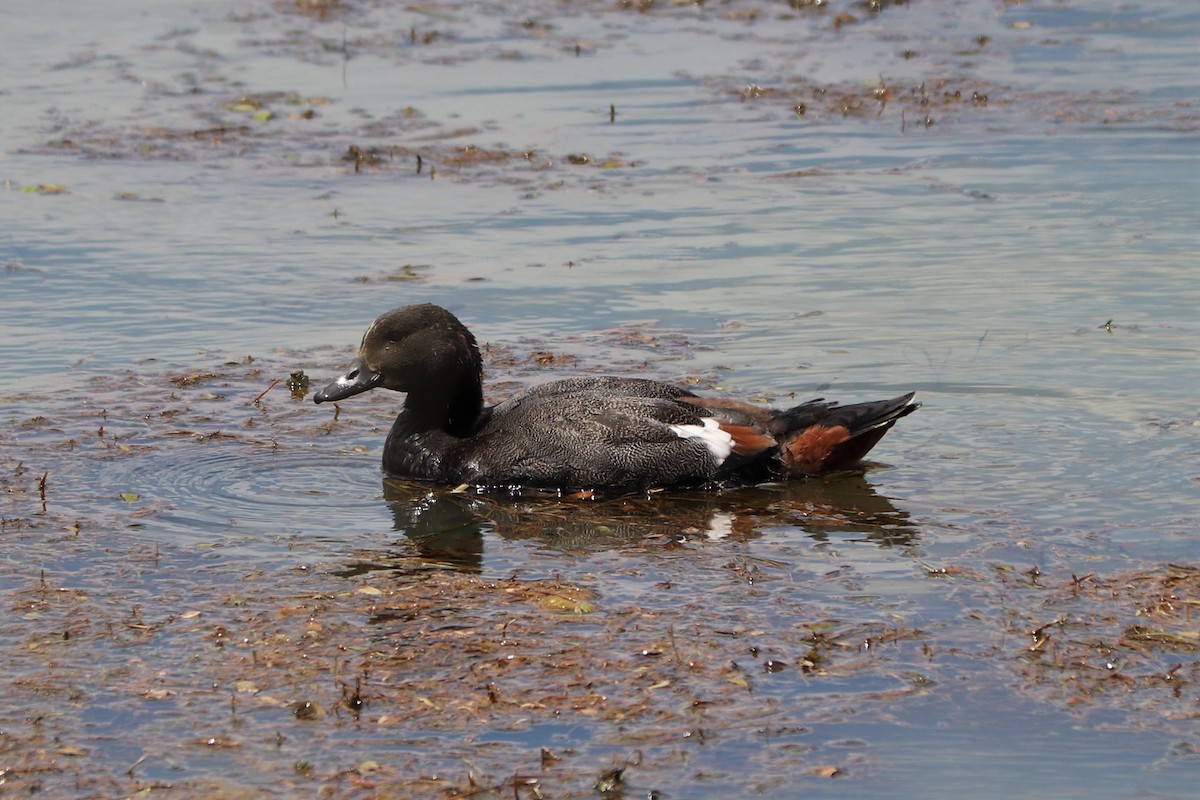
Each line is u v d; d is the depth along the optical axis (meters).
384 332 13.55
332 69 29.58
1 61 30.09
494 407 14.11
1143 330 16.77
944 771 8.37
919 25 32.16
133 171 23.77
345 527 12.20
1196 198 21.58
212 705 9.12
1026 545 11.45
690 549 11.62
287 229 21.08
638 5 34.16
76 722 8.93
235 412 14.97
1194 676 9.34
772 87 27.98
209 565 11.25
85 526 12.02
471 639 9.93
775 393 15.27
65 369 16.11
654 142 25.14
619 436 13.14
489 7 34.25
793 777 8.31
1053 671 9.41
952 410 14.73
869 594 10.60
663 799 8.11
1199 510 12.08
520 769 8.38
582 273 19.22
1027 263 19.16
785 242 20.25
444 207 22.05
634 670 9.47
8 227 21.00
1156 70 28.55
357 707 9.06
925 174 23.19
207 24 32.94
